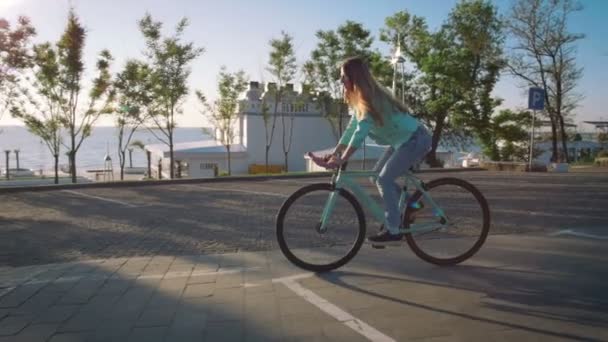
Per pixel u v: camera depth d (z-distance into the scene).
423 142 3.80
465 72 28.33
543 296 3.23
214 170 32.19
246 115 34.31
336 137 33.66
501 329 2.70
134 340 2.68
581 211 6.83
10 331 2.84
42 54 16.97
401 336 2.63
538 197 8.49
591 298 3.17
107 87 19.48
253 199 9.54
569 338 2.57
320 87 29.34
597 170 16.39
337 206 4.04
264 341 2.62
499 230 5.47
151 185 13.77
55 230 6.38
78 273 4.02
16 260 4.69
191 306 3.19
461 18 26.09
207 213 7.68
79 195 11.20
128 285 3.67
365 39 28.38
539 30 21.05
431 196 4.09
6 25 12.45
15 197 10.95
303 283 3.63
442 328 2.73
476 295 3.28
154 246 5.17
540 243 4.77
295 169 36.06
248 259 4.41
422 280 3.64
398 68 29.52
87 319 3.00
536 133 30.53
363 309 3.05
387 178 3.83
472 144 33.75
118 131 24.59
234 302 3.24
